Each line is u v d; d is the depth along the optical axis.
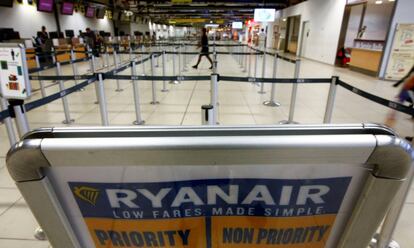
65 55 10.80
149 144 0.51
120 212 0.62
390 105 2.09
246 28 31.89
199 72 8.45
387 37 7.07
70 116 4.14
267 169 0.55
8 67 1.77
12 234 1.79
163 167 0.55
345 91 5.81
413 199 2.16
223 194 0.59
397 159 0.51
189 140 0.51
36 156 0.52
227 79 3.09
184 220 0.64
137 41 17.69
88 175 0.56
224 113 4.25
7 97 1.85
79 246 0.68
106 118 3.13
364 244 0.65
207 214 0.63
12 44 1.72
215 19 37.25
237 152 0.51
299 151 0.51
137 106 3.75
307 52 13.65
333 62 10.40
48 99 2.24
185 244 0.68
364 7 9.22
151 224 0.64
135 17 26.48
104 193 0.59
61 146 0.51
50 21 13.74
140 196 0.60
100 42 13.23
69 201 0.61
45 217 0.61
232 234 0.67
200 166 0.55
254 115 4.17
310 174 0.56
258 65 10.12
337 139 0.51
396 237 1.79
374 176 0.55
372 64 7.77
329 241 0.68
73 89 2.64
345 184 0.58
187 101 4.91
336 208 0.62
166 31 43.84
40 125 3.79
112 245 0.69
